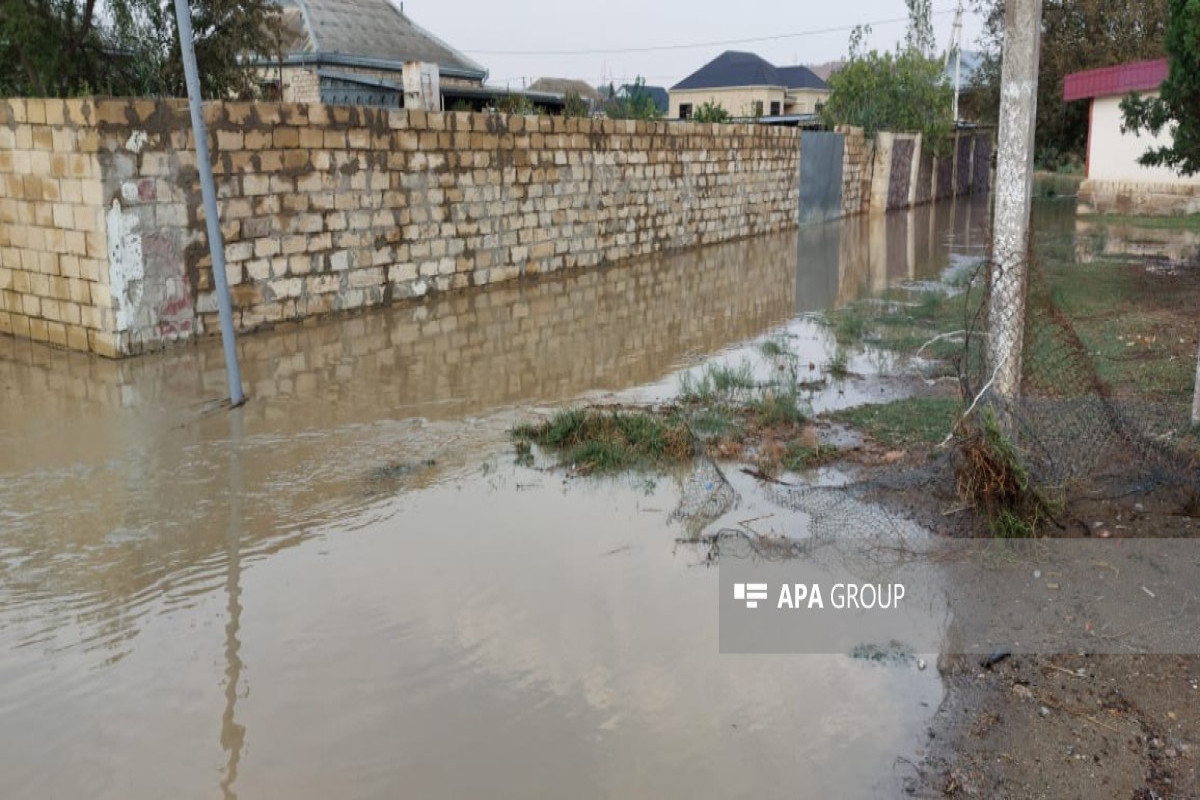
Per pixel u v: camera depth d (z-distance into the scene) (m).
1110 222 20.80
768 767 3.52
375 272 12.16
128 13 16.30
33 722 3.86
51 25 15.47
